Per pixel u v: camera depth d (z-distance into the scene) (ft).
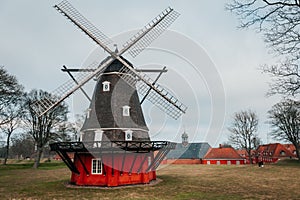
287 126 143.64
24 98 124.88
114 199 51.44
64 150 64.64
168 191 60.29
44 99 71.36
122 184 67.36
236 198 52.03
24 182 80.02
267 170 110.63
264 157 213.87
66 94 70.69
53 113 132.46
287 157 205.36
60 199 52.13
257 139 187.01
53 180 84.02
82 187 65.98
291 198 51.98
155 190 61.62
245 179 84.58
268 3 30.17
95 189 63.00
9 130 142.41
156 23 77.30
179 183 74.49
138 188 64.23
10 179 88.79
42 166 152.35
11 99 110.83
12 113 122.01
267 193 57.82
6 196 56.18
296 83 33.32
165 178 89.04
